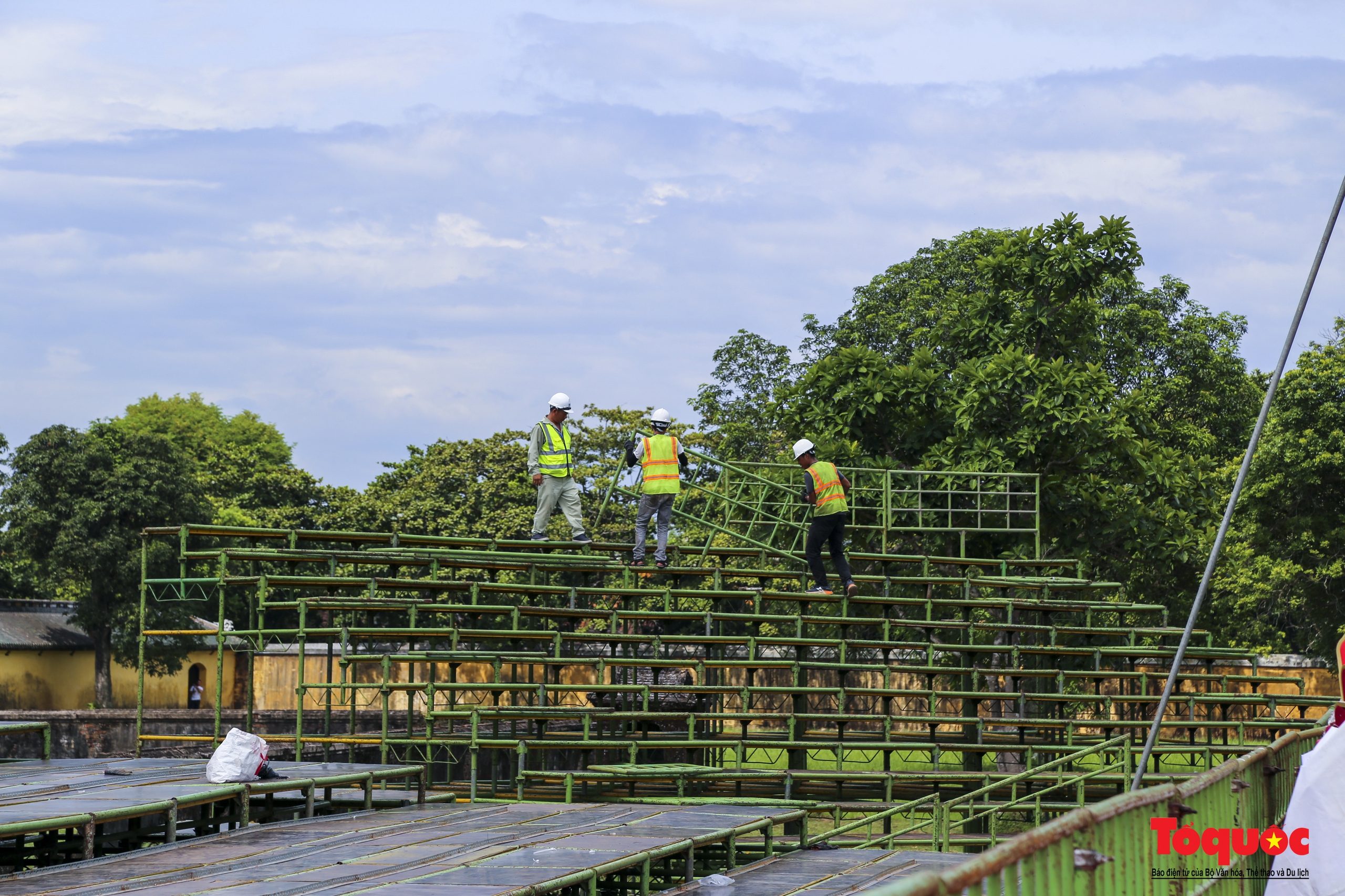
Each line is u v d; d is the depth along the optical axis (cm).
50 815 770
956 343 2519
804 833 1059
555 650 1504
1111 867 462
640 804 1139
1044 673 1639
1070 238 2359
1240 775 671
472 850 815
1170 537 2262
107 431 4491
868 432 2377
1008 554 2209
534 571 1731
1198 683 2728
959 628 1805
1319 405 2997
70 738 2255
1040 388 2178
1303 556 3064
